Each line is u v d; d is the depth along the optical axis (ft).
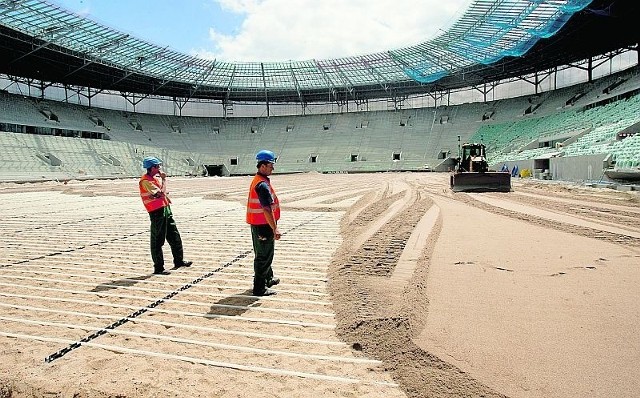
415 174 169.07
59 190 94.79
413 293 16.29
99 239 32.73
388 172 192.75
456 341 12.00
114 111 213.87
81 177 153.38
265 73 210.79
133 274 22.25
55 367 12.07
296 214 46.29
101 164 170.71
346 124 229.86
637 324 12.85
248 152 221.66
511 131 183.21
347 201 59.41
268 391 10.52
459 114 213.66
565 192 66.03
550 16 124.77
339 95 232.32
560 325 12.89
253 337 13.78
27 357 12.71
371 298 16.37
